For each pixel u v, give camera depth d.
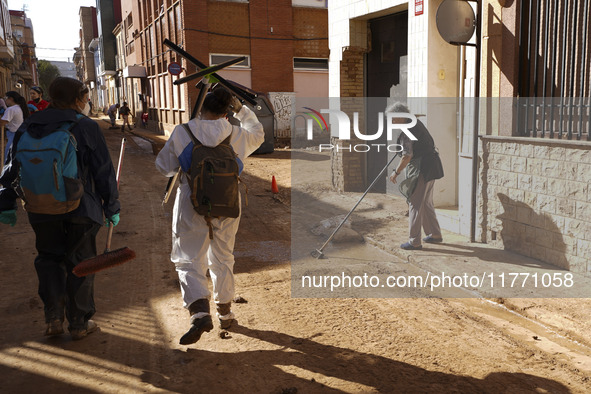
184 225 3.45
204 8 20.62
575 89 5.27
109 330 3.86
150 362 3.37
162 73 26.58
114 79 50.94
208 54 21.00
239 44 21.45
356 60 9.70
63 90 3.40
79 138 3.34
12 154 3.36
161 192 9.74
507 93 5.79
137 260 5.63
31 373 3.21
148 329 3.89
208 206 3.34
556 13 5.32
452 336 3.83
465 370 3.29
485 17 5.98
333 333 3.86
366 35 9.50
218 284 3.74
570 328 3.89
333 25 9.83
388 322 4.09
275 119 21.20
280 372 3.25
